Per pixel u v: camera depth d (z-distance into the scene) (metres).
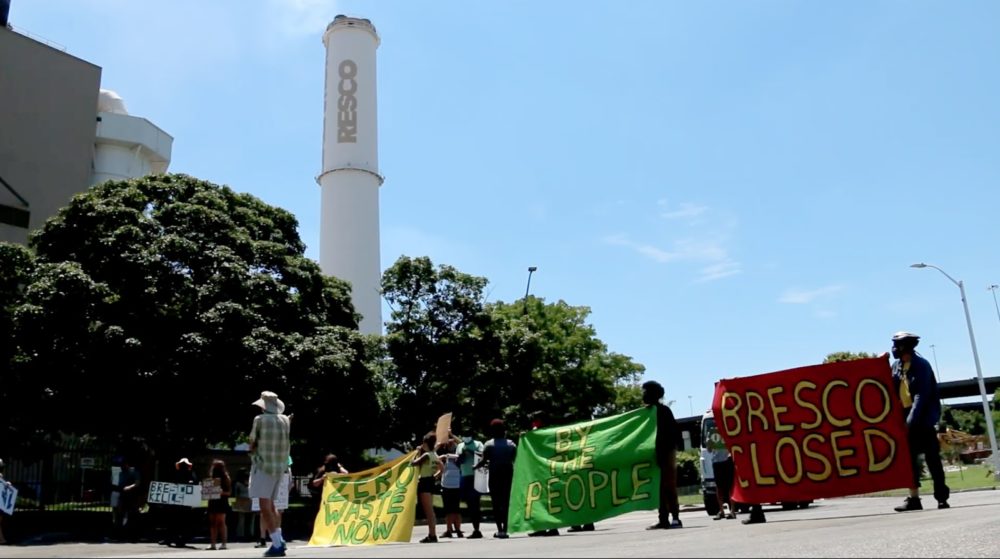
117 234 22.06
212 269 23.30
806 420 8.40
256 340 21.53
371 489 11.64
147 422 22.30
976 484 30.95
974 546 4.44
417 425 32.47
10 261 22.08
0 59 37.22
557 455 10.46
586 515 9.87
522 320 36.38
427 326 33.25
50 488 25.20
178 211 24.00
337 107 49.44
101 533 19.66
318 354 22.67
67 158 39.09
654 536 6.91
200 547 16.31
